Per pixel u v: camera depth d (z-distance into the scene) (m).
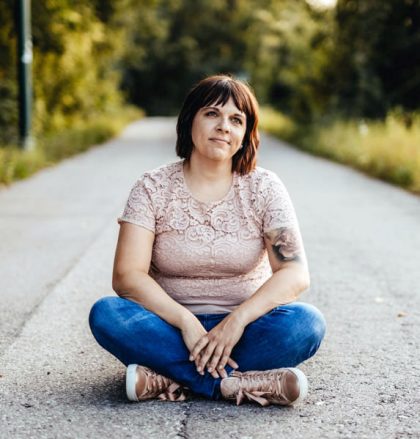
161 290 3.21
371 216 8.39
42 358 3.81
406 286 5.31
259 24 49.75
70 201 9.59
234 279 3.33
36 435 2.86
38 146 16.14
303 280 3.23
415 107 21.36
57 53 19.91
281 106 36.31
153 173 3.31
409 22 20.94
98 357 3.82
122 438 2.82
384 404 3.17
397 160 12.34
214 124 3.17
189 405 3.15
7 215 8.47
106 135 24.16
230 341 3.08
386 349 3.94
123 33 29.31
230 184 3.30
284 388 3.06
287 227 3.27
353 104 21.78
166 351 3.14
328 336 4.18
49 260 6.16
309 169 13.91
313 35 22.86
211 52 61.66
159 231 3.28
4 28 18.55
